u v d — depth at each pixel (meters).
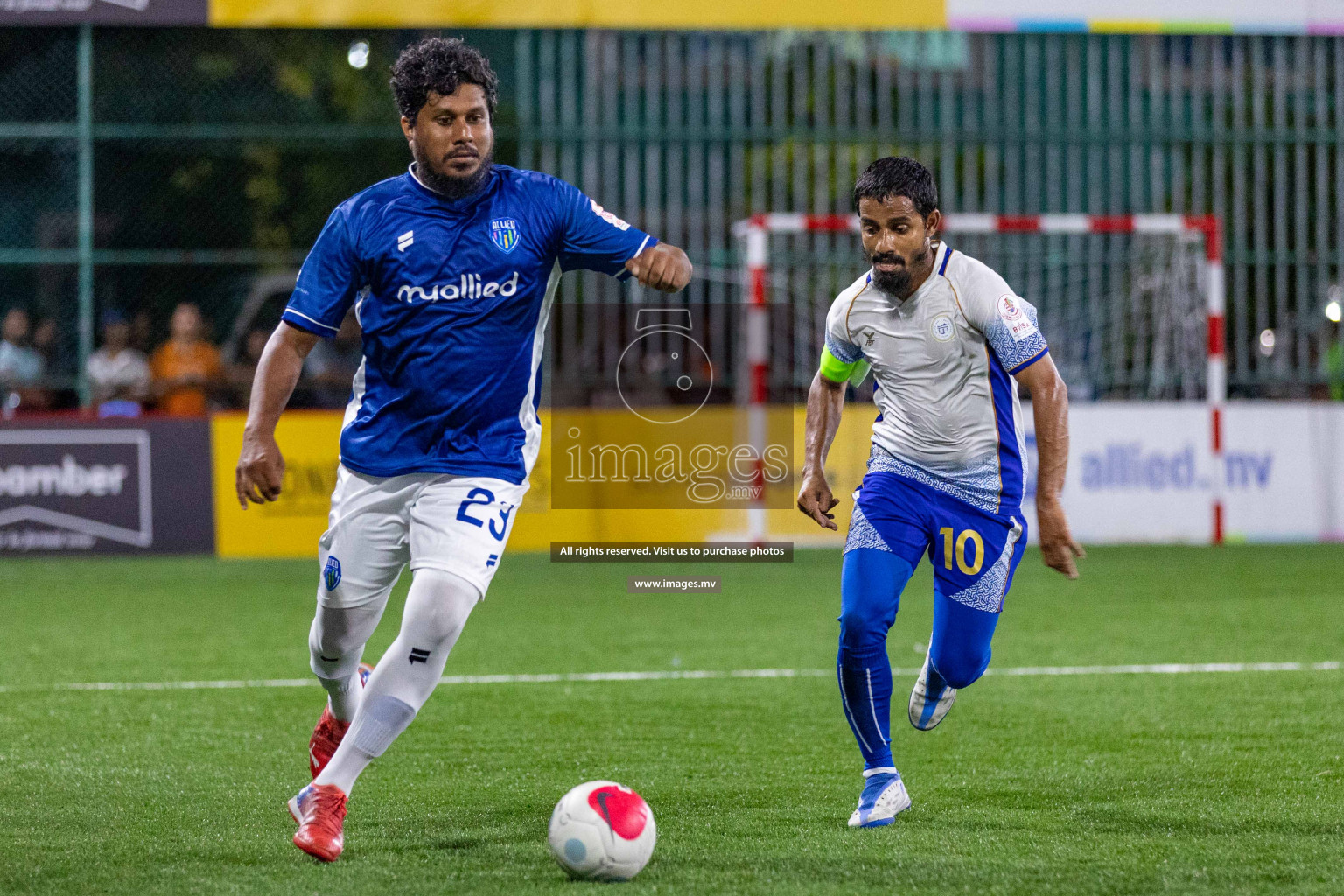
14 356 41.50
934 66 43.03
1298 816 14.19
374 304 12.91
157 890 11.70
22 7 37.22
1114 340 43.50
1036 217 40.41
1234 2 39.62
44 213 45.88
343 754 12.72
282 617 29.44
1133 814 14.30
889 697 14.14
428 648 12.63
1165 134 42.81
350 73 47.56
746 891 11.59
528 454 13.40
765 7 38.16
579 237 13.04
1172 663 23.77
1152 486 41.56
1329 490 42.44
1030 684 22.00
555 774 16.38
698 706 20.52
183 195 46.56
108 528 39.09
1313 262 43.22
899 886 11.72
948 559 14.46
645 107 44.19
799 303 42.62
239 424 39.47
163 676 22.88
